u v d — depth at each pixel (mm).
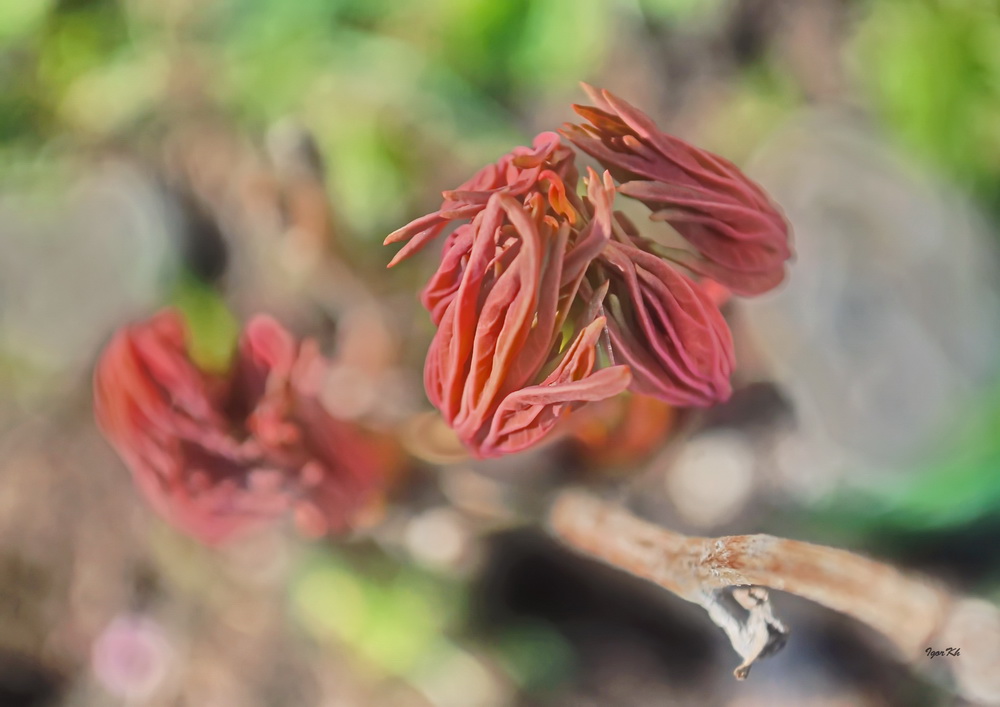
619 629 389
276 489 296
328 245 392
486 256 228
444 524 337
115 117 455
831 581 230
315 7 442
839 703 344
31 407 424
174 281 433
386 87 427
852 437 377
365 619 386
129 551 407
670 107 441
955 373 382
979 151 412
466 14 437
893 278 395
